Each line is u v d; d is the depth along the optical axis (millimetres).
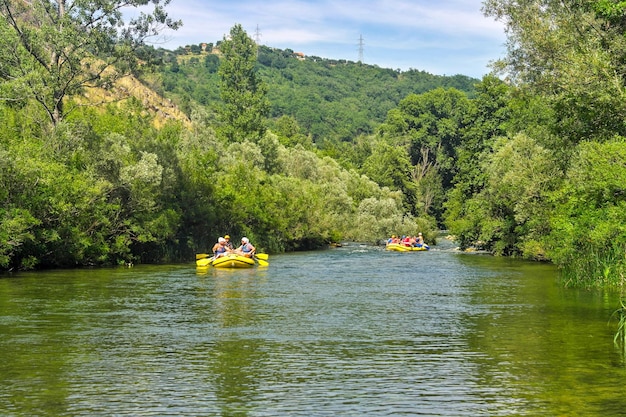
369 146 116812
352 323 17312
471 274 32250
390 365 12617
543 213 39000
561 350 13953
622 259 25047
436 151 117688
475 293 23953
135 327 16656
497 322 17500
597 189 24703
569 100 21141
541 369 12297
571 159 33094
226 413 9719
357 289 25344
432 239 68062
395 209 68062
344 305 20750
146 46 42188
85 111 52250
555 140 33375
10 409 9875
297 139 115625
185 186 45750
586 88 20438
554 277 30547
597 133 22266
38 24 40719
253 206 52406
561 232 29875
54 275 30984
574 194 27453
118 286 26234
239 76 92750
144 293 23859
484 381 11438
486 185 50188
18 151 33969
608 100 19953
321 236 59219
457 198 68562
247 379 11570
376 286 26469
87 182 35375
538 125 45781
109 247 37375
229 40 93438
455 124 114938
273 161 72250
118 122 53250
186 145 60844
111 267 36531
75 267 36000
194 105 107625
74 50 38938
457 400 10352
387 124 122938
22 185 32812
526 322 17516
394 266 37719
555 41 22250
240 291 24609
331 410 9875
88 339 15055
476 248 56531
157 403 10188
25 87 35938
